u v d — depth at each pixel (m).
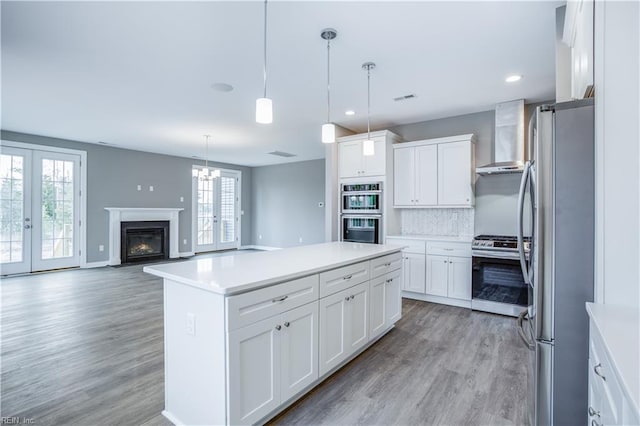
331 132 2.74
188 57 2.83
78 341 2.96
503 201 4.22
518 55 2.81
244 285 1.63
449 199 4.30
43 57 2.82
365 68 3.05
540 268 1.52
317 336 2.14
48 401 2.05
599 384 1.11
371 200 4.64
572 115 1.45
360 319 2.62
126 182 7.06
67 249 6.27
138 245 7.30
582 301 1.44
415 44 2.62
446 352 2.79
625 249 1.32
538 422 1.55
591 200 1.42
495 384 2.29
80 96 3.78
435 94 3.76
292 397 1.98
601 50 1.39
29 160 5.77
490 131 4.36
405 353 2.77
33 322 3.43
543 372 1.53
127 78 3.28
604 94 1.36
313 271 2.08
